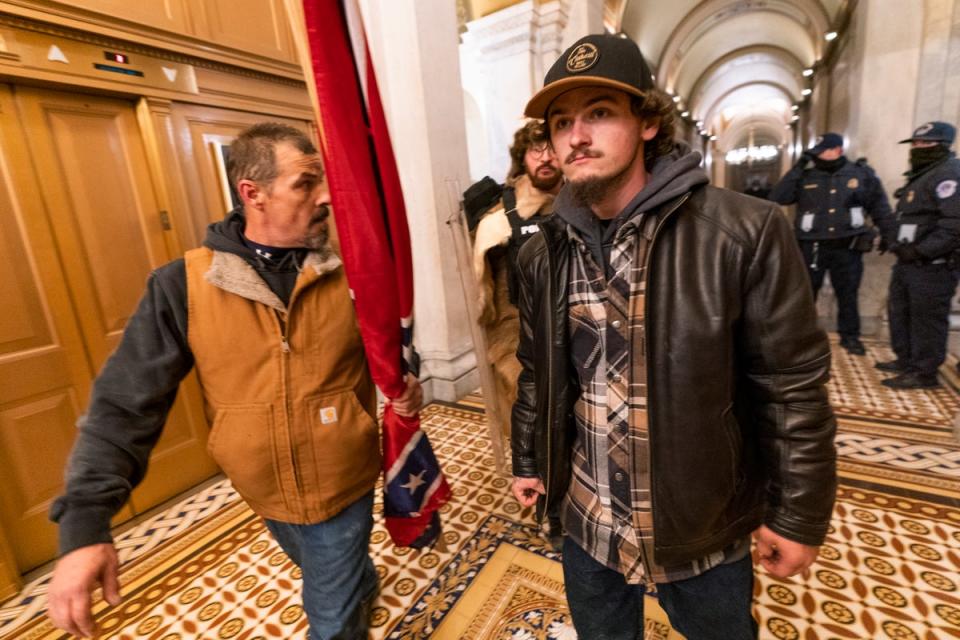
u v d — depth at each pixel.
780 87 17.98
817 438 0.77
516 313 2.15
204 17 2.43
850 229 3.81
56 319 2.15
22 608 1.91
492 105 5.48
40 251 2.09
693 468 0.82
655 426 0.83
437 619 1.70
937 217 2.97
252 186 1.04
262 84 2.79
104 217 2.28
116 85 2.17
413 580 1.90
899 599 1.61
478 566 1.94
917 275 3.10
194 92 2.47
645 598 1.70
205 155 2.58
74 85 2.05
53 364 2.14
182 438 2.69
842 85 6.60
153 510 2.54
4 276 1.99
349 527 1.20
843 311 4.02
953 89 3.73
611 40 0.79
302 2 0.91
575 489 1.04
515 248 1.92
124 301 2.37
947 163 2.92
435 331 3.68
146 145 2.38
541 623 1.64
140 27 2.19
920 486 2.21
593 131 0.81
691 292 0.79
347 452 1.17
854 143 4.55
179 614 1.81
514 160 2.02
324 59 0.93
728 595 0.92
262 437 1.08
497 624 1.66
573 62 0.78
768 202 0.79
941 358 3.15
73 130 2.16
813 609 1.60
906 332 3.37
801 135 12.61
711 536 0.86
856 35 4.71
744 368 0.84
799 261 0.77
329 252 1.19
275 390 1.08
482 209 2.22
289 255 1.13
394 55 3.29
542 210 1.91
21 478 2.07
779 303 0.76
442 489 1.35
